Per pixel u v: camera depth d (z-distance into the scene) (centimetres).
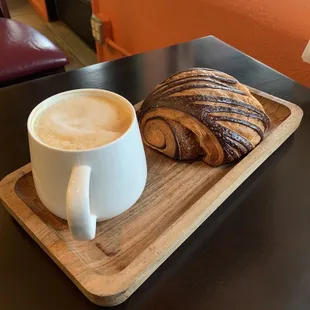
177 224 42
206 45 81
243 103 51
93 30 171
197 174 51
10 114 62
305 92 67
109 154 37
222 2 100
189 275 40
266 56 94
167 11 124
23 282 39
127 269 38
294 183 50
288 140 57
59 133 39
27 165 49
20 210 44
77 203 33
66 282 39
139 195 44
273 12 87
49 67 113
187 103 49
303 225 45
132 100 65
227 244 43
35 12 257
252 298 38
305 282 39
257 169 52
